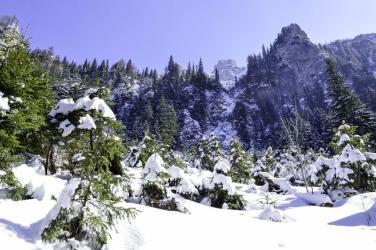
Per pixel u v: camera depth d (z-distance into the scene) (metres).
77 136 16.03
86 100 13.73
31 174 14.00
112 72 169.38
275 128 131.88
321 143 66.88
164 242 9.45
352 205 24.23
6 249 7.31
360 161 28.88
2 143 13.58
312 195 30.22
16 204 10.91
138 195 18.50
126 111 133.88
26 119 15.77
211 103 158.50
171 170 25.23
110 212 9.63
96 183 9.16
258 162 50.94
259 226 13.03
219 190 25.86
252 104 164.25
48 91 19.48
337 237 11.82
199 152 57.47
